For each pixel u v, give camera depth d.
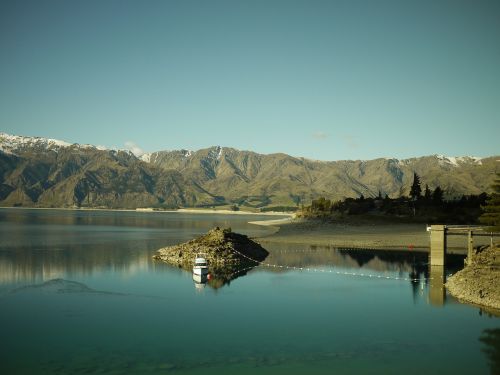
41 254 117.50
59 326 54.59
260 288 76.50
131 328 54.03
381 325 55.53
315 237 164.12
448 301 67.25
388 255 119.00
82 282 80.00
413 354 46.31
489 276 71.75
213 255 107.56
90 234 191.50
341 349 47.62
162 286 77.56
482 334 52.28
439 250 100.75
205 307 63.66
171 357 45.41
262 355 46.06
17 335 51.38
